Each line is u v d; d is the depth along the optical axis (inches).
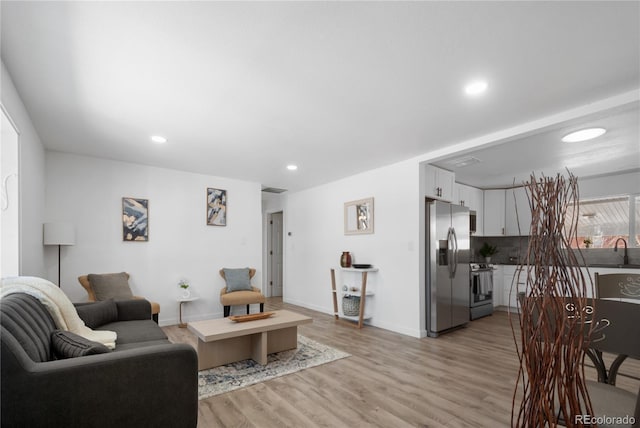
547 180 49.1
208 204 205.9
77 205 163.5
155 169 188.2
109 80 90.6
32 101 102.7
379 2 62.0
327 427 83.0
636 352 53.3
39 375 55.7
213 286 205.5
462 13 64.9
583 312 45.9
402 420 86.0
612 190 206.8
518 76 89.1
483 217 257.3
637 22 67.2
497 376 114.0
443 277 171.5
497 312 229.3
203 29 69.6
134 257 178.9
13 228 98.7
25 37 71.2
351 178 209.8
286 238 271.6
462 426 82.9
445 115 114.9
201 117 116.7
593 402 56.9
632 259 200.2
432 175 183.6
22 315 67.2
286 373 116.6
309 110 110.8
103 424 60.1
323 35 71.9
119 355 63.0
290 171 198.8
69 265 160.1
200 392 102.0
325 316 212.2
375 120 119.6
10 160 98.3
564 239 47.8
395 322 175.9
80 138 138.6
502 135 130.1
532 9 63.7
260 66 84.1
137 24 67.6
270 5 62.6
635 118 118.2
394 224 179.8
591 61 81.7
